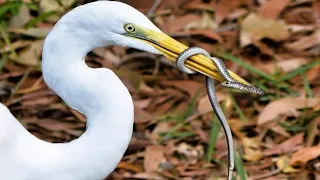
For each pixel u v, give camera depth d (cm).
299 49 1067
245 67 998
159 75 1026
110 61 1039
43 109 963
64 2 1094
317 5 1132
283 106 955
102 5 590
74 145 621
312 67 1017
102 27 591
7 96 988
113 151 616
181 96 995
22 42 1041
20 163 622
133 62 1039
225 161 905
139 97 991
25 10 1070
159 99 989
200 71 594
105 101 604
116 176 891
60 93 616
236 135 937
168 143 928
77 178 627
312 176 884
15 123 627
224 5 1123
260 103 988
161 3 1138
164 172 894
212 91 608
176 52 591
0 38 1050
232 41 1075
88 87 603
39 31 1053
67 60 603
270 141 938
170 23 1096
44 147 628
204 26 1097
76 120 954
